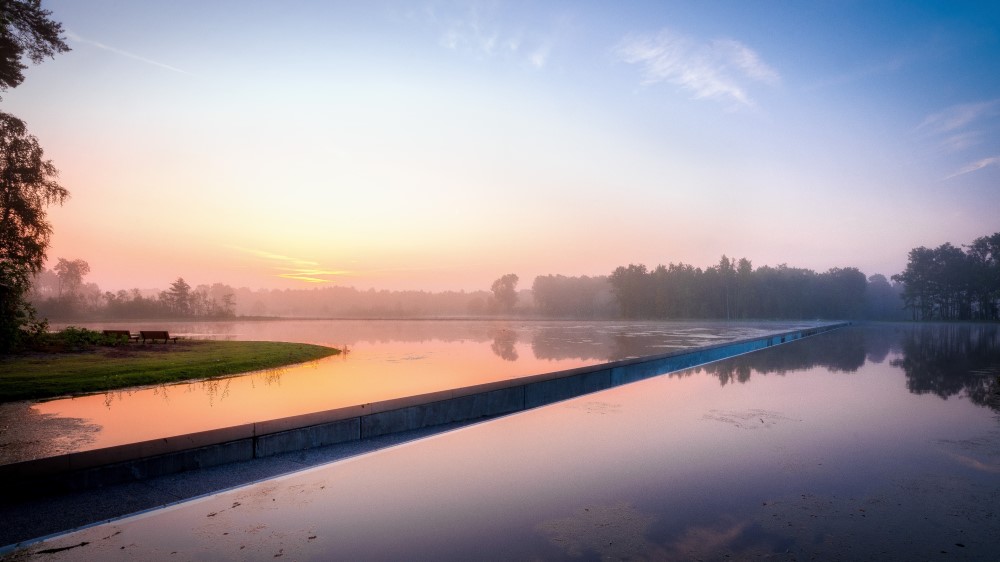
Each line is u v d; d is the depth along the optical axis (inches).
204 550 142.6
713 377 511.2
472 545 143.6
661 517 162.2
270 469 217.9
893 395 396.2
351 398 395.2
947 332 1718.8
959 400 372.8
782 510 166.9
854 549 139.6
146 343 921.5
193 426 298.7
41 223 1003.3
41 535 153.9
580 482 196.1
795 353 808.3
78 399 392.2
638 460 224.2
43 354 697.0
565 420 308.2
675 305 3912.4
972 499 175.8
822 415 320.2
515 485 193.3
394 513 167.6
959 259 3624.5
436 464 221.6
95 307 3757.4
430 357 780.6
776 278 3966.5
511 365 657.0
